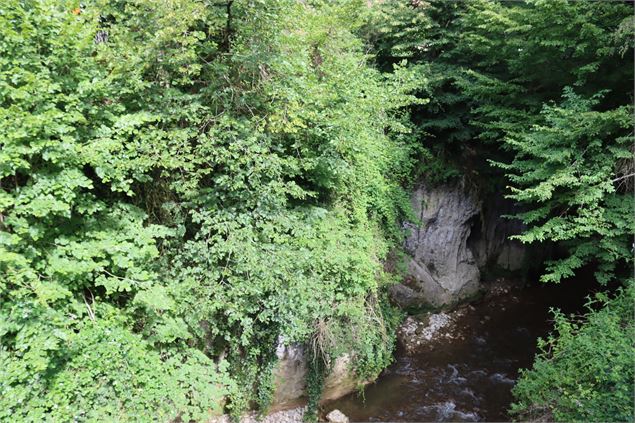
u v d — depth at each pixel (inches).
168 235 246.7
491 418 306.0
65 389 185.5
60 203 177.6
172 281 236.8
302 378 298.0
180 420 250.5
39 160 191.9
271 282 238.7
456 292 487.5
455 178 488.7
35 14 180.4
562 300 510.0
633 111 279.3
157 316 228.5
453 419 305.0
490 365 375.9
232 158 246.5
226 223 242.8
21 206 175.3
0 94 169.2
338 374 312.3
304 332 255.9
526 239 307.6
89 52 209.3
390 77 362.9
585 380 246.4
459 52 439.2
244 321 239.5
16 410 172.6
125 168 203.9
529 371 281.1
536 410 259.6
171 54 217.9
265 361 277.0
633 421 206.1
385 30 423.5
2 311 177.3
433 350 402.9
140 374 211.5
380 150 374.6
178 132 220.5
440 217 485.1
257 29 227.9
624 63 311.7
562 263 317.1
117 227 221.5
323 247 280.1
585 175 286.5
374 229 370.0
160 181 249.9
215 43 232.5
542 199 293.0
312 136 280.8
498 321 463.2
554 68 346.9
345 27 301.7
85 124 200.4
